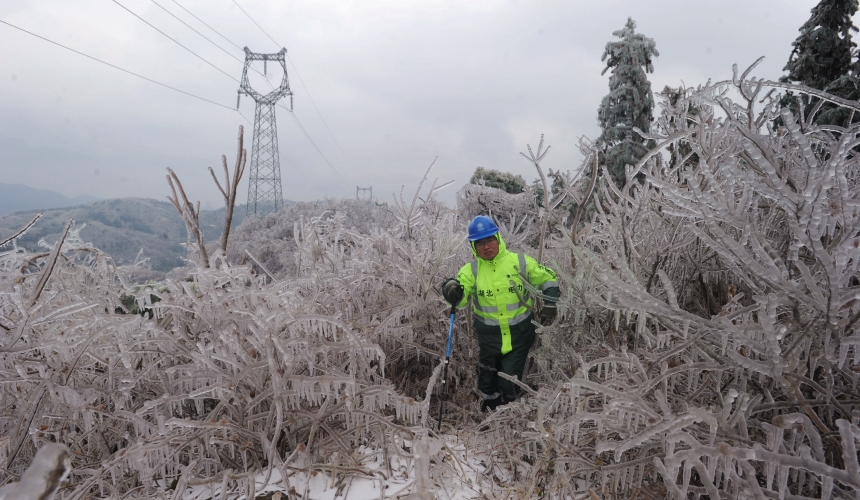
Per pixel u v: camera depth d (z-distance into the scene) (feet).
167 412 7.65
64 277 9.45
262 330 6.93
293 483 6.97
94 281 9.66
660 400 5.08
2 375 6.86
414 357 11.57
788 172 5.63
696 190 4.79
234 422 7.41
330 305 9.98
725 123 6.70
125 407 7.41
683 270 8.52
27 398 6.93
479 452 8.42
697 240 8.16
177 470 7.29
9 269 9.07
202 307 7.82
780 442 4.44
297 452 6.92
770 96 6.70
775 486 5.44
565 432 6.89
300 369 7.91
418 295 11.32
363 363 8.00
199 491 6.98
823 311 4.47
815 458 4.22
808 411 4.81
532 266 9.80
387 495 6.70
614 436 6.49
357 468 7.05
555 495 6.36
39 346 6.56
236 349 7.26
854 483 3.74
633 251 8.00
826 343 4.63
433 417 10.31
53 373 7.07
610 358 6.42
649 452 6.13
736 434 5.05
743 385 5.74
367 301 11.18
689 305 8.64
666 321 6.02
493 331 10.02
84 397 7.45
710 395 6.27
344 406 7.38
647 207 8.07
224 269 7.85
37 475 2.23
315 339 8.21
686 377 6.63
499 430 8.61
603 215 8.02
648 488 5.81
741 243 4.92
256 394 7.62
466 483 7.32
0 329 6.59
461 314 11.85
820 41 26.35
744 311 5.34
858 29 25.77
